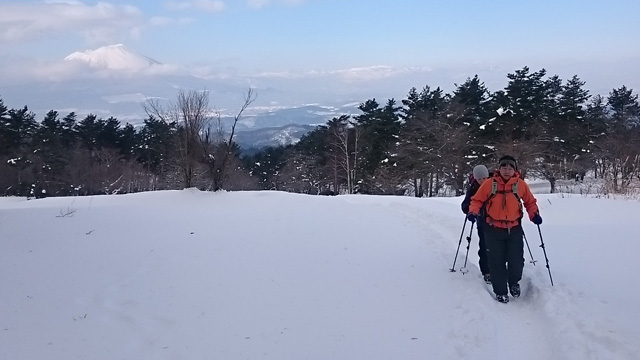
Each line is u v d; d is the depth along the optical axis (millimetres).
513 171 5949
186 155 18656
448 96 44125
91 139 51406
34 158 42625
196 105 23016
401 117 45656
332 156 46719
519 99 37812
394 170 41250
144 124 51969
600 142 37469
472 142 38250
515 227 5898
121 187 42062
